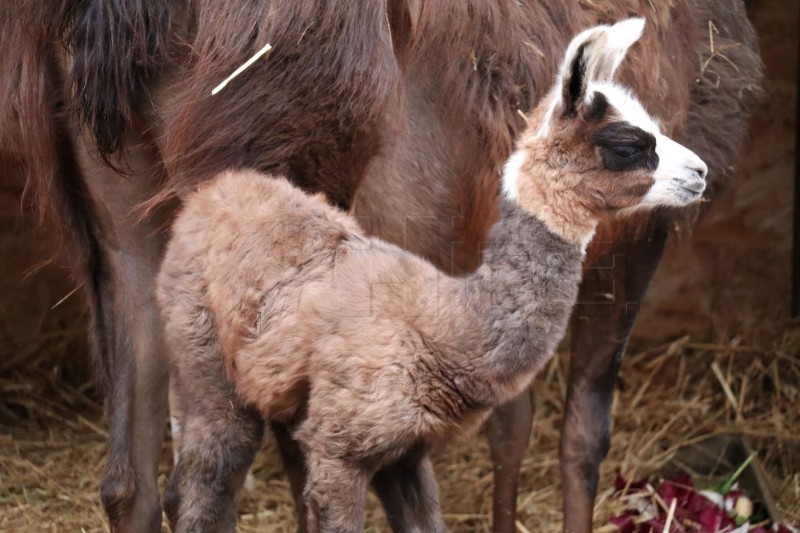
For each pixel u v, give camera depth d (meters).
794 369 8.84
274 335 4.22
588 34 3.93
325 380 4.07
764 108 7.60
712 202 6.39
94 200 5.01
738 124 6.24
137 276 5.08
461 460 7.86
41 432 8.30
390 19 4.71
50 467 7.66
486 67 5.22
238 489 4.58
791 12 9.15
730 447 7.95
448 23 5.05
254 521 6.90
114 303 5.15
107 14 4.37
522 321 3.97
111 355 5.18
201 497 4.49
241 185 4.44
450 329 4.00
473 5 5.09
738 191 9.39
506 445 6.33
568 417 6.15
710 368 9.13
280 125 4.39
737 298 9.56
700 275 9.55
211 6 4.33
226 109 4.38
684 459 7.91
